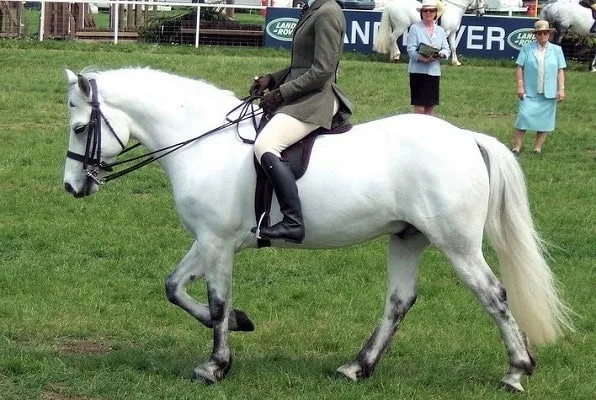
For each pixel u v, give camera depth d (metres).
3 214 12.02
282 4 33.69
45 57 23.81
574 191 13.81
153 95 7.27
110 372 7.36
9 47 25.33
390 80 22.41
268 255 10.72
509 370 7.15
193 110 7.26
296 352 8.08
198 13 27.56
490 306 6.90
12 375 7.29
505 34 27.25
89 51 25.19
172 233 11.52
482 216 6.93
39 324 8.49
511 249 7.07
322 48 6.89
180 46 26.98
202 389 7.02
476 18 27.28
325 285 9.85
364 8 30.19
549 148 16.75
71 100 7.24
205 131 7.21
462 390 7.18
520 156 16.03
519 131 16.06
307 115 6.98
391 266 7.36
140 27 28.58
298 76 7.09
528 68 15.87
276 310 9.14
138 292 9.45
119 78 7.30
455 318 9.03
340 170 6.95
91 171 7.27
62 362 7.47
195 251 7.43
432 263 10.56
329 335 8.42
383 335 7.38
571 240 11.55
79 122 7.20
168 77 7.38
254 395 6.96
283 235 6.90
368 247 11.12
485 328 8.77
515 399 7.00
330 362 7.74
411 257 7.31
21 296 9.21
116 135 7.25
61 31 28.27
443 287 9.81
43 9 27.38
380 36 25.84
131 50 25.67
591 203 13.30
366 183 6.92
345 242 7.12
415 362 7.86
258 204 7.03
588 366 7.87
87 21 30.84
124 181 13.75
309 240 7.12
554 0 32.69
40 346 8.05
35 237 11.05
